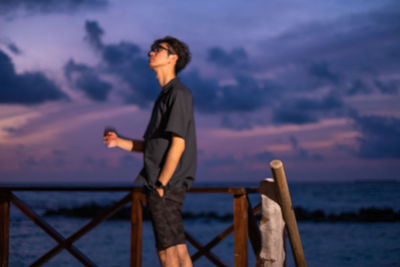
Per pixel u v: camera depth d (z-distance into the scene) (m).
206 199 53.50
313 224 24.16
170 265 2.02
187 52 2.30
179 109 2.01
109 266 10.02
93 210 30.36
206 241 17.34
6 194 3.03
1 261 2.99
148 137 2.14
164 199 2.00
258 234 2.66
